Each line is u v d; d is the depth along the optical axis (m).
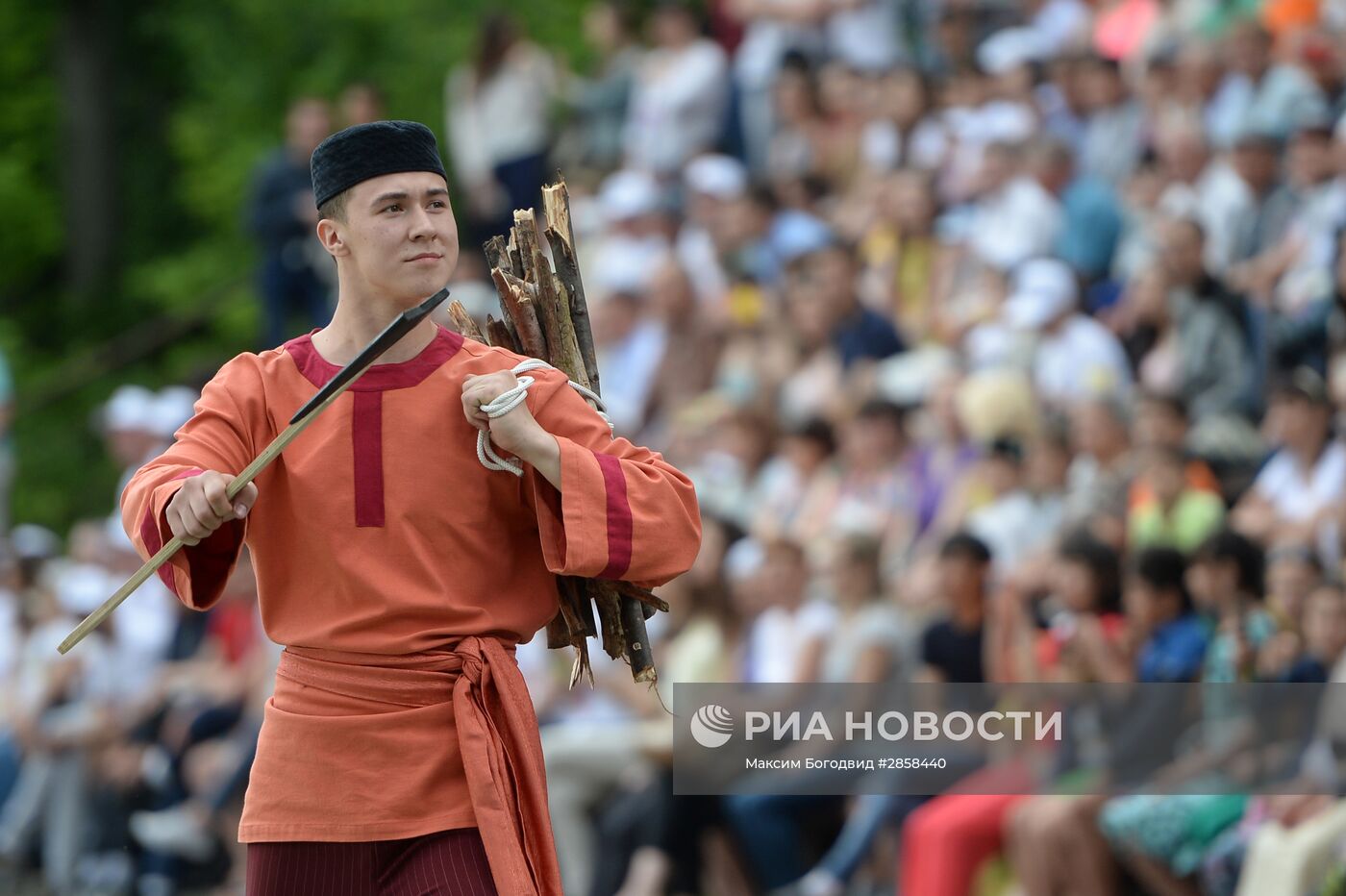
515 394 10.30
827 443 26.23
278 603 10.63
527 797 10.51
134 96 54.34
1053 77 31.14
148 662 28.53
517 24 37.72
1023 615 20.09
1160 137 28.36
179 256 52.09
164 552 10.07
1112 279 27.58
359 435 10.48
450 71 46.72
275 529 10.59
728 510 26.00
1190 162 27.20
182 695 27.23
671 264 31.33
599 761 22.34
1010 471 23.27
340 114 37.28
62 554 45.62
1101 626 19.16
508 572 10.76
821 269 28.52
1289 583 18.16
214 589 10.52
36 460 46.84
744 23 39.16
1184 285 24.83
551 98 37.44
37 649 28.73
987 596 20.67
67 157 53.38
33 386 48.75
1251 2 29.98
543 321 11.34
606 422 10.89
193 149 49.25
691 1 45.69
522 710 10.59
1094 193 27.69
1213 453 22.48
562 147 38.94
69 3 53.28
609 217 33.88
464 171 37.22
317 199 10.71
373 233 10.46
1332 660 17.78
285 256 34.91
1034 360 25.50
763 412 27.42
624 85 38.69
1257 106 27.30
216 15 49.94
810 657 21.31
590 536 10.31
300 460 10.50
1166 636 18.84
